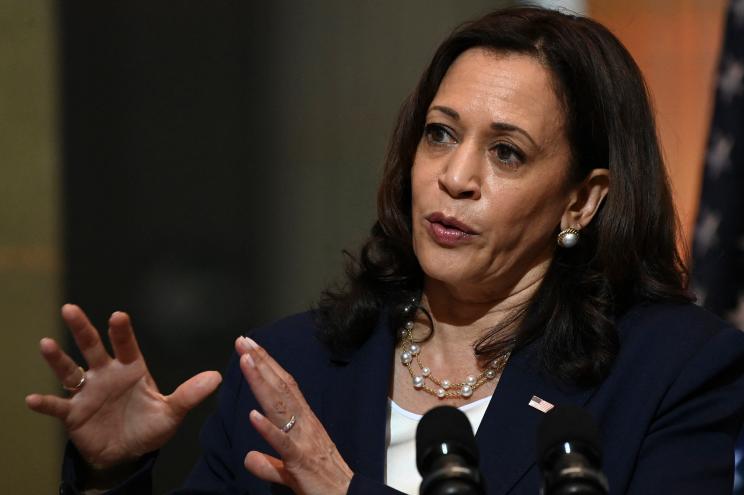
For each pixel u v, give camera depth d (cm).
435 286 734
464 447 458
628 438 660
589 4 1412
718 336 693
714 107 1230
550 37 687
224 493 745
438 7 1521
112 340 648
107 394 657
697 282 1209
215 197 1581
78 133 1591
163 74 1580
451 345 724
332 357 750
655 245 727
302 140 1570
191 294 1580
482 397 705
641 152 713
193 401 655
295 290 1573
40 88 1591
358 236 1557
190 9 1573
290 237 1575
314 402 739
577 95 684
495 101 666
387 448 695
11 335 1597
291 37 1566
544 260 719
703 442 662
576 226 713
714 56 1385
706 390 677
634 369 685
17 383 1594
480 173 671
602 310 702
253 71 1573
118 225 1588
